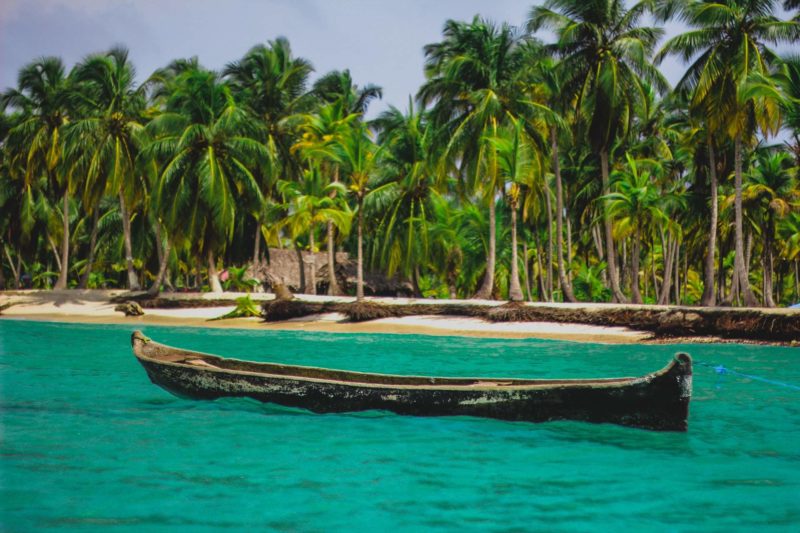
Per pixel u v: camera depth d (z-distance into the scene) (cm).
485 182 3703
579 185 4850
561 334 2991
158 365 1316
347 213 4122
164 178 3991
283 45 5212
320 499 777
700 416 1242
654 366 1945
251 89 4981
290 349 2466
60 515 719
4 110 4931
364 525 698
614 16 3684
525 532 683
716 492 808
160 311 4156
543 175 3894
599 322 3025
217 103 4241
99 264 6309
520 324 3191
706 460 943
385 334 3222
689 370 996
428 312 3538
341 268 5300
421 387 1138
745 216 4312
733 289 4219
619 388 1043
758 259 6081
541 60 3797
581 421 1080
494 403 1110
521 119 3644
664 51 3319
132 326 3703
